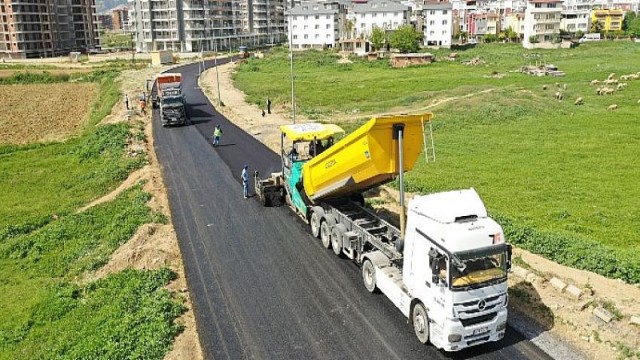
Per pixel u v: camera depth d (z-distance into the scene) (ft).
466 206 48.29
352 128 160.66
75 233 91.40
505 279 46.62
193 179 109.09
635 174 111.75
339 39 522.88
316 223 76.38
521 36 514.68
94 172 125.90
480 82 255.91
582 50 421.18
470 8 619.67
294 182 81.30
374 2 515.09
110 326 55.83
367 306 57.52
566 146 136.87
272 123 170.09
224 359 48.80
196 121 173.17
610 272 61.52
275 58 416.26
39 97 277.23
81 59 444.14
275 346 50.65
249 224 83.25
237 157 125.70
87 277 72.79
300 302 58.70
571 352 48.24
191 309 57.93
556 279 58.95
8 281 77.61
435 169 118.01
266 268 67.46
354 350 49.65
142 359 48.67
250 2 624.59
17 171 136.26
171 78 175.32
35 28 480.23
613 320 51.26
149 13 524.52
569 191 101.30
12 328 63.10
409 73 315.37
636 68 285.64
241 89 259.80
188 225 83.35
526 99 193.67
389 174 63.67
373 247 64.80
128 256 72.18
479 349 49.21
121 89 250.37
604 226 83.92
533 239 71.20
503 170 116.78
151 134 154.40
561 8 487.20
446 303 45.70
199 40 533.14
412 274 50.62
